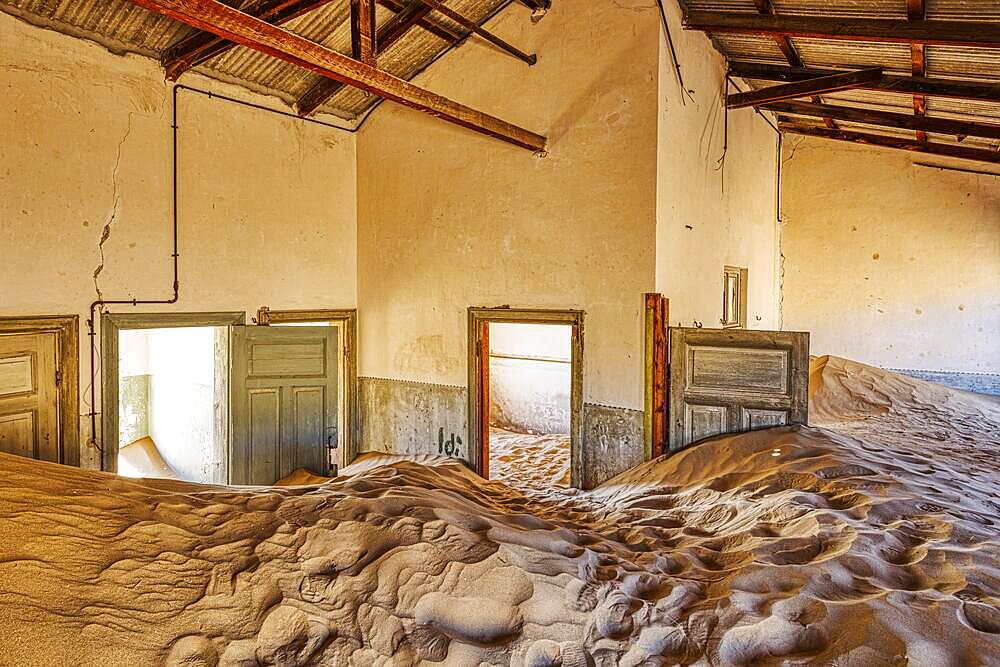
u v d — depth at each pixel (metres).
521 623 2.29
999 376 8.83
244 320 6.41
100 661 1.81
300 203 6.88
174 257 5.83
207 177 6.06
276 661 2.01
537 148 5.82
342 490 3.57
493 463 7.79
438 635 2.20
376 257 7.29
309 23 5.71
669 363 5.38
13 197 4.79
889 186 9.47
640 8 5.26
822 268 9.96
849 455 4.34
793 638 2.15
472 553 2.66
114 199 5.40
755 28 4.95
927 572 2.59
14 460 3.14
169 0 3.15
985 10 3.89
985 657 1.94
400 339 7.14
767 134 8.71
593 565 2.81
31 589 2.01
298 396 6.71
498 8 6.18
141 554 2.39
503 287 6.25
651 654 2.19
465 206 6.50
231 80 6.22
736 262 7.46
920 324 9.34
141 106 5.55
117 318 5.45
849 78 5.45
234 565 2.45
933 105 5.94
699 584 2.70
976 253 8.95
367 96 7.07
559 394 9.42
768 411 5.04
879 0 4.20
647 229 5.28
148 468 8.01
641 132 5.28
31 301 4.92
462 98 6.48
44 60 4.94
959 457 5.29
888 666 1.93
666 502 4.42
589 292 5.66
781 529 3.28
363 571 2.51
